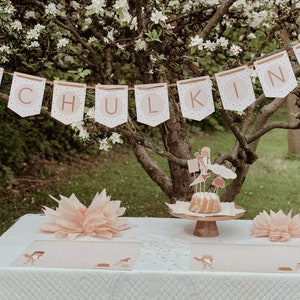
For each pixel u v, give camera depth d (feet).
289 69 8.48
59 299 7.87
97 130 11.12
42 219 10.29
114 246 8.77
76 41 14.48
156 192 22.88
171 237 9.25
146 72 12.17
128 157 28.78
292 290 7.61
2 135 23.32
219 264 8.02
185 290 7.72
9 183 22.89
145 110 8.79
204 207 9.27
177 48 12.63
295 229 9.30
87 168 26.35
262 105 15.53
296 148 28.14
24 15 13.76
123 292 7.79
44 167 25.46
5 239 9.11
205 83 8.77
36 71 13.80
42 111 11.87
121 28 12.73
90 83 19.63
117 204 9.85
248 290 7.66
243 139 12.57
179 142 13.46
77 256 8.34
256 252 8.49
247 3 14.19
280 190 23.07
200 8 13.99
